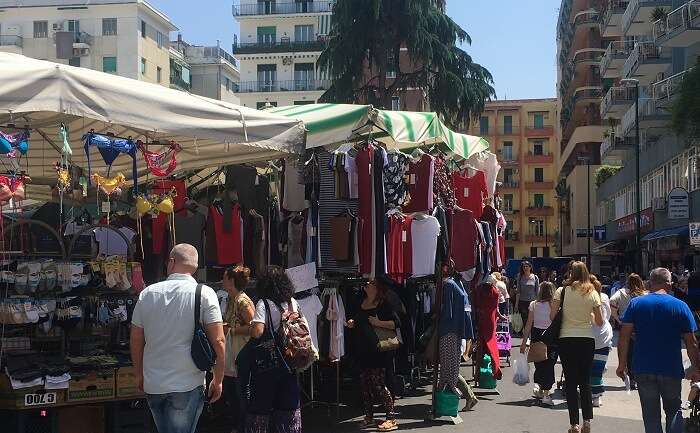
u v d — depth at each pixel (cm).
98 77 646
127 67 6200
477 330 1195
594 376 1116
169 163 879
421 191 993
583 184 6178
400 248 983
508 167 9531
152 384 567
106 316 764
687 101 2455
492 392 1227
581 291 858
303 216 949
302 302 855
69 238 851
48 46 6247
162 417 571
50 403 699
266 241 961
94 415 739
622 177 4672
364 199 922
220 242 928
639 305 753
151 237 952
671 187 3412
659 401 743
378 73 3166
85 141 760
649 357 740
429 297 1216
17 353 759
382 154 930
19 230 821
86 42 6188
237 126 740
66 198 845
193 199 1095
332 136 908
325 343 932
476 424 973
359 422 970
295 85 6712
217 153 928
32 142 966
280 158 920
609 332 1119
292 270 849
